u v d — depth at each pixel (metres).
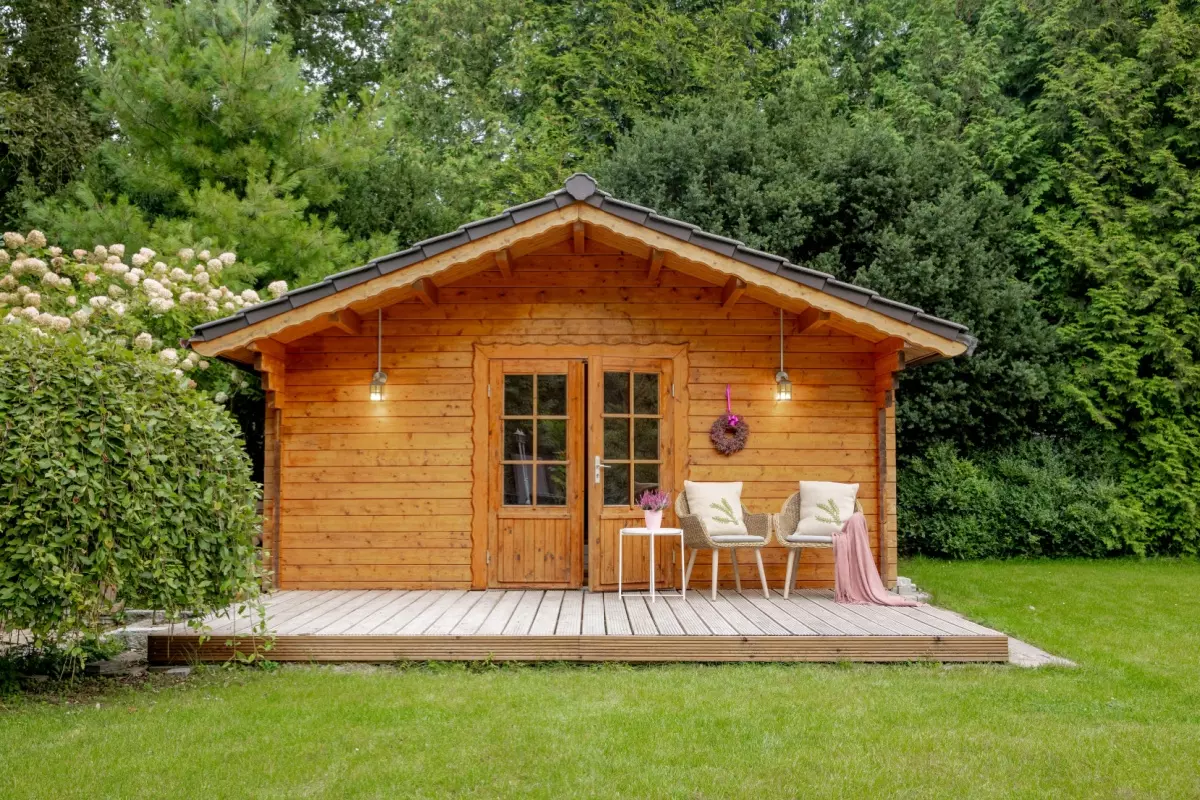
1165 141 13.32
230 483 5.74
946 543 12.05
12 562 4.72
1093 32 13.68
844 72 16.36
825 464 8.61
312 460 8.59
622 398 8.64
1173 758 3.94
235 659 5.93
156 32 12.87
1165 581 10.11
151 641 5.85
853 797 3.50
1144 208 12.98
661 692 5.08
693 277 8.72
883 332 7.68
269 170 12.98
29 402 4.84
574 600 7.79
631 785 3.60
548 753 3.98
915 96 15.02
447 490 8.59
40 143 13.73
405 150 16.12
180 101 12.27
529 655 5.95
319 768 3.80
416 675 5.65
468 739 4.18
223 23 13.12
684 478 8.59
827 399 8.66
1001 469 12.57
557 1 19.11
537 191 15.67
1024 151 14.05
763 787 3.59
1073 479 12.48
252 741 4.15
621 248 8.42
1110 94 13.34
